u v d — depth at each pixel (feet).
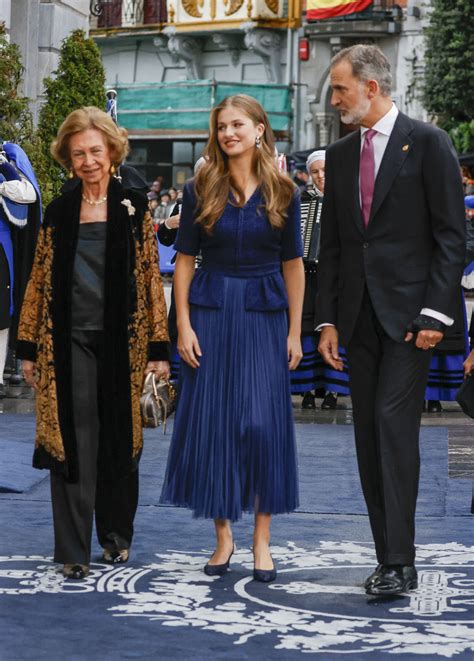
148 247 24.98
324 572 25.00
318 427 45.16
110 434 24.79
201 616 21.83
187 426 24.66
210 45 172.96
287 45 167.43
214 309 24.64
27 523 29.01
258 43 166.81
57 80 65.41
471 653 19.98
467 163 116.26
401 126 23.72
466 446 40.96
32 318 25.05
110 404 24.66
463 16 140.26
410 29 160.04
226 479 24.25
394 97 161.89
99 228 24.71
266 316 24.66
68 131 24.54
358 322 23.99
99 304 24.66
